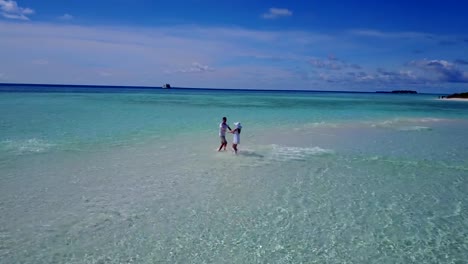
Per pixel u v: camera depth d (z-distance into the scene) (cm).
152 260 696
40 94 8025
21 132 2059
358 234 818
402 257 721
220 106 5244
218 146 1792
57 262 681
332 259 711
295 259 709
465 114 4394
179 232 812
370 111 4697
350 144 1920
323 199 1035
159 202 989
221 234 806
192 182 1174
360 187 1152
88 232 802
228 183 1171
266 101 7556
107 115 3212
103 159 1462
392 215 925
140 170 1305
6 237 770
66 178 1189
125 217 885
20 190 1061
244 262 696
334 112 4353
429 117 3841
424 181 1227
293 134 2270
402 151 1741
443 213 945
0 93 7956
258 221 877
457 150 1781
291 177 1254
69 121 2647
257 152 1667
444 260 712
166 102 5991
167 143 1847
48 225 831
